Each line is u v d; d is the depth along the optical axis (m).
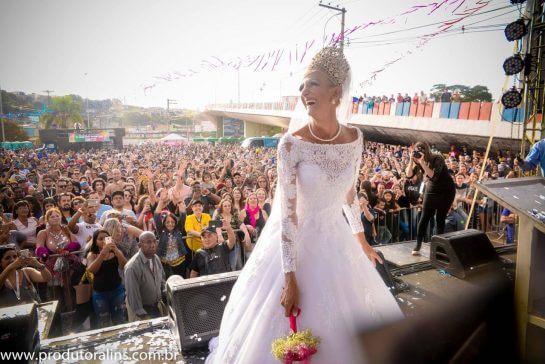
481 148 16.39
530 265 2.00
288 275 1.52
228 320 1.83
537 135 8.66
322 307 1.54
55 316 3.11
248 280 1.79
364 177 9.50
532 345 1.90
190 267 4.89
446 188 3.76
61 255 4.72
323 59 1.54
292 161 1.56
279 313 1.60
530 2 6.48
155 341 2.48
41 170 16.03
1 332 2.02
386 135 23.73
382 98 22.33
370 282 1.73
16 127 49.94
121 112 102.31
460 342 0.93
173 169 15.77
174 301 2.44
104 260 4.36
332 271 1.61
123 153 35.25
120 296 4.43
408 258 3.67
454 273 2.98
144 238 4.09
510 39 6.62
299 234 1.66
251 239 6.05
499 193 2.27
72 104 64.75
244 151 31.73
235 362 1.65
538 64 6.55
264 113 42.28
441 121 17.56
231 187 9.94
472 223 7.52
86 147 51.94
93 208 5.64
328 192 1.62
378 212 6.88
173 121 113.62
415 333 0.96
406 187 7.73
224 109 66.81
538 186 2.59
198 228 5.77
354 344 1.38
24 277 3.87
